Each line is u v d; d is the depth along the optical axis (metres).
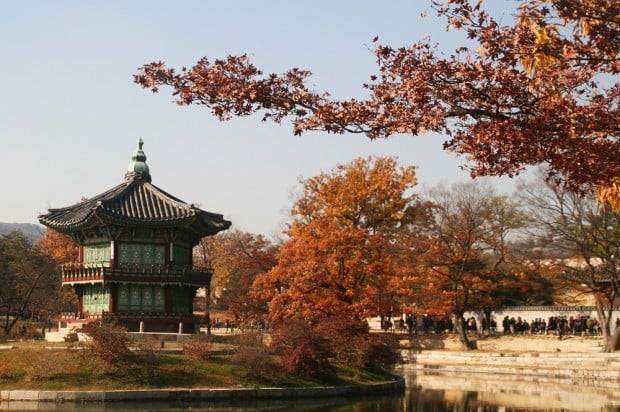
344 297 75.81
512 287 93.94
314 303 74.44
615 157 20.08
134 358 50.16
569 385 69.19
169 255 66.25
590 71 20.28
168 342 58.62
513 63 19.25
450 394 60.00
